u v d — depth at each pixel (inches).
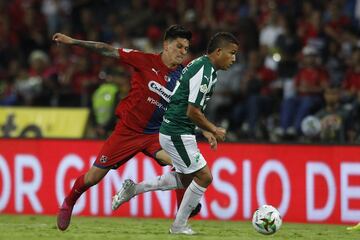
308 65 2132.1
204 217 1700.3
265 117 2096.5
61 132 2182.6
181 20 2546.8
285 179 1675.7
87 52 2518.5
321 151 1659.7
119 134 1262.3
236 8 2564.0
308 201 1662.2
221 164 1700.3
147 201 1707.7
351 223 1640.0
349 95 2060.8
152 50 2365.9
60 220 1234.6
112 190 1722.4
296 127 2037.4
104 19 2768.2
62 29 2682.1
